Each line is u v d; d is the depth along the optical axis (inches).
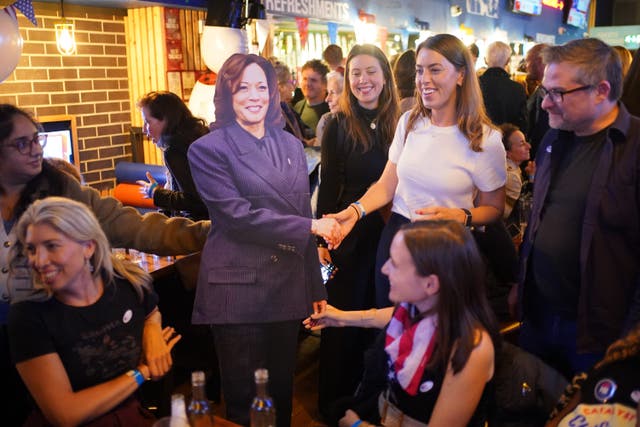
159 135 122.1
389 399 70.4
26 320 69.3
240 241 81.1
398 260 64.4
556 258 81.9
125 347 76.5
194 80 194.5
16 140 80.7
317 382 138.9
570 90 75.7
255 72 77.4
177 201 121.3
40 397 69.4
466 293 62.9
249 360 84.0
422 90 92.3
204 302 82.3
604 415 55.9
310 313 85.8
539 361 69.1
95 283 74.2
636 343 55.0
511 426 69.0
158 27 181.9
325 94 200.7
